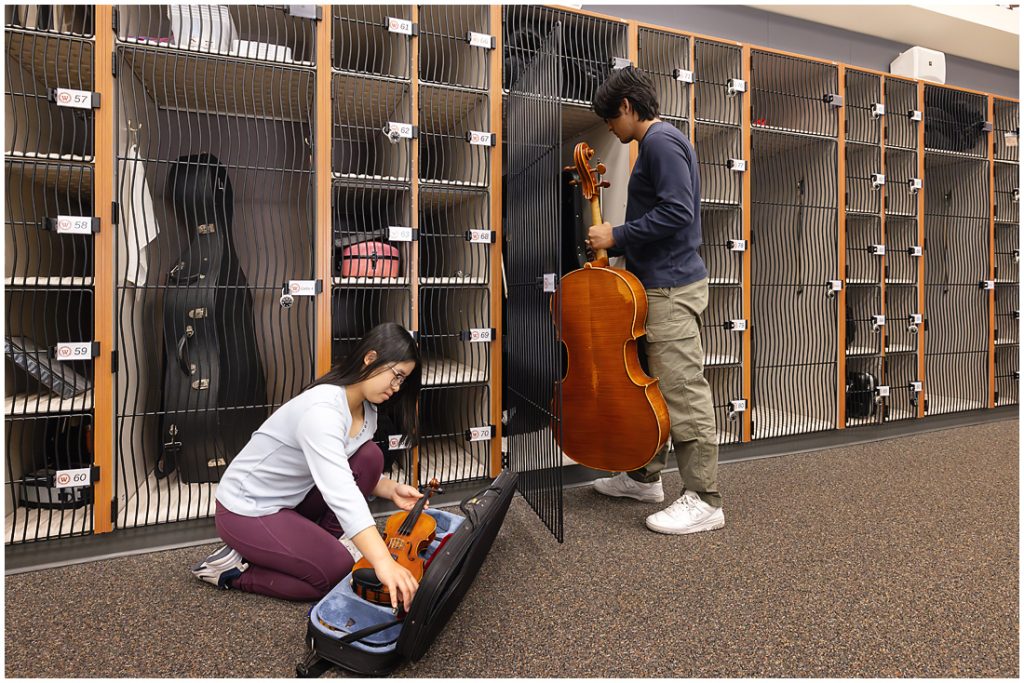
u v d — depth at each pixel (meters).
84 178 1.99
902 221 3.35
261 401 2.16
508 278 2.33
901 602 1.43
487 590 1.51
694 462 1.93
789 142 3.14
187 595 1.51
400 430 2.17
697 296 1.94
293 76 2.11
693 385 1.92
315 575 1.44
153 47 1.84
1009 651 1.22
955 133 3.52
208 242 2.03
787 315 3.26
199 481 2.03
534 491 2.05
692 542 1.82
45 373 1.85
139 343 2.08
